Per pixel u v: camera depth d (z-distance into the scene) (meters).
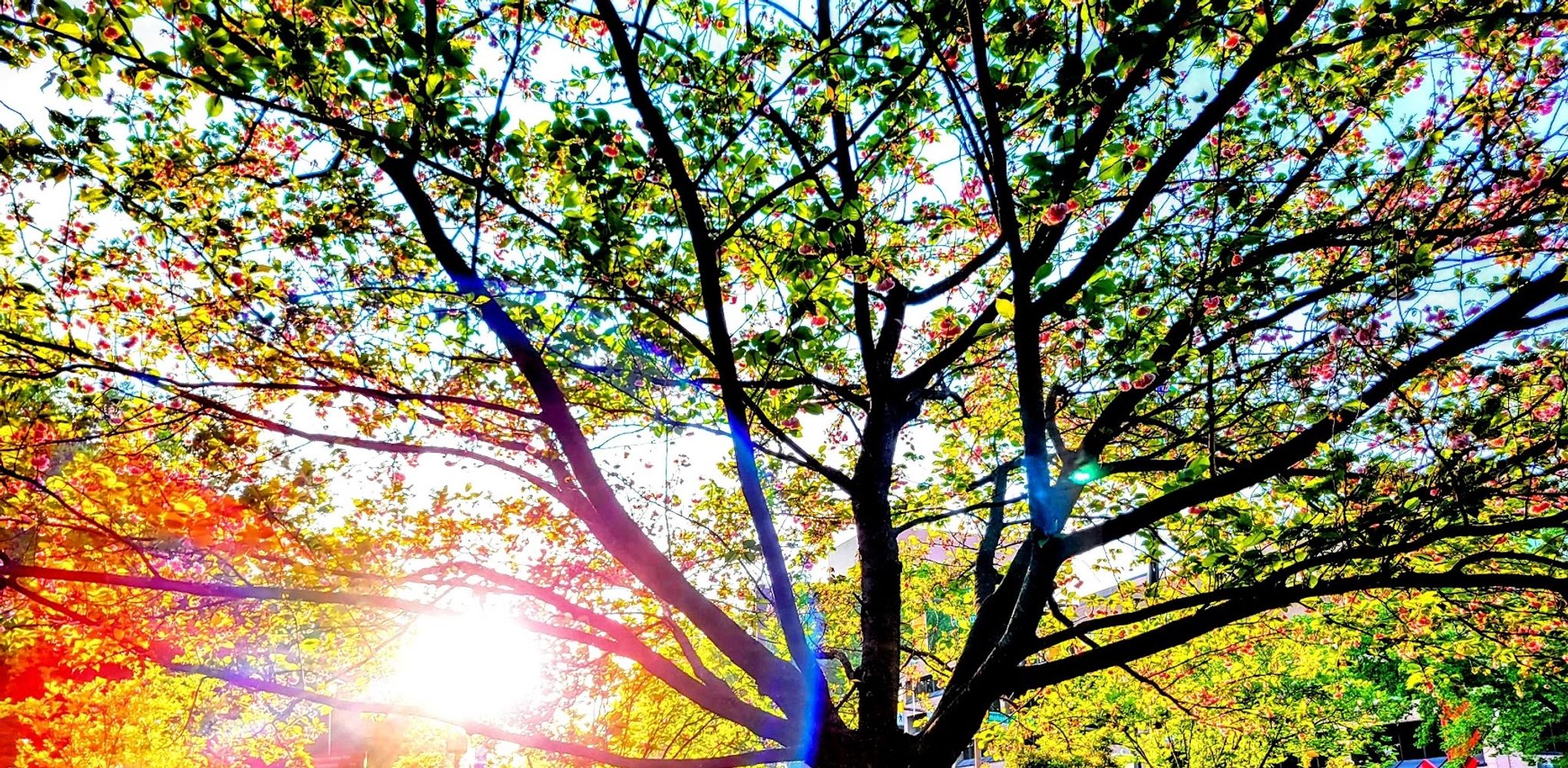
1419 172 6.32
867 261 6.04
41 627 7.45
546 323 7.52
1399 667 15.95
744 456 6.46
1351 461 5.84
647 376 7.66
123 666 8.55
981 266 9.21
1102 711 14.17
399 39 5.75
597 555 9.61
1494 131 6.31
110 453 6.86
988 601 7.36
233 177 7.21
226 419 6.87
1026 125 6.41
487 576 7.08
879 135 7.57
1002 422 9.81
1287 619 9.95
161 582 5.84
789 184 6.68
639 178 6.84
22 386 6.55
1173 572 9.10
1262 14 5.89
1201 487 5.73
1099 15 5.34
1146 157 5.70
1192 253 7.46
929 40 5.49
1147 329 7.18
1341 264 6.68
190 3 5.38
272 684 6.44
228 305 6.97
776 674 6.55
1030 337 5.83
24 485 6.38
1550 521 5.23
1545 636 8.58
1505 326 5.04
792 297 6.49
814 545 11.12
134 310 7.20
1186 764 15.74
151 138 7.16
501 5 6.49
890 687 6.86
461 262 6.61
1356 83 6.82
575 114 6.47
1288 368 6.62
